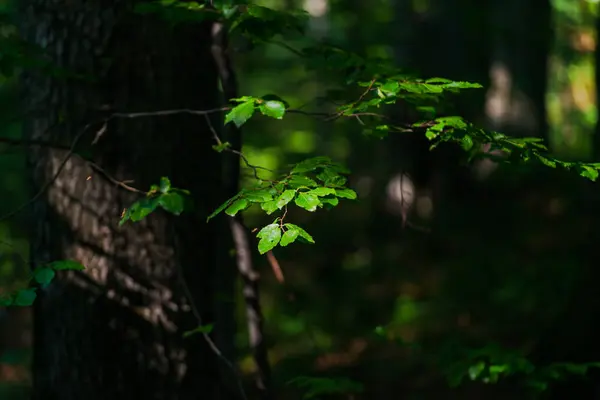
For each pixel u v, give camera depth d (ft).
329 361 28.25
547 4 45.19
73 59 12.71
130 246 12.91
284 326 31.68
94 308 12.87
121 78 12.75
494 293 30.73
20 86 13.38
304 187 9.50
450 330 28.66
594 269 19.26
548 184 37.93
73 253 12.89
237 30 12.37
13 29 13.60
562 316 19.49
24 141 11.46
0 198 27.07
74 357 12.98
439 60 43.80
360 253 40.11
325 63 12.50
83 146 12.70
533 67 44.75
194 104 13.26
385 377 25.34
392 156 44.06
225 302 15.16
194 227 13.32
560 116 63.41
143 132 12.85
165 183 10.64
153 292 13.04
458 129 10.03
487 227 37.93
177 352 13.24
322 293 35.42
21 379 27.40
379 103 10.18
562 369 16.69
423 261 37.70
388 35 42.65
